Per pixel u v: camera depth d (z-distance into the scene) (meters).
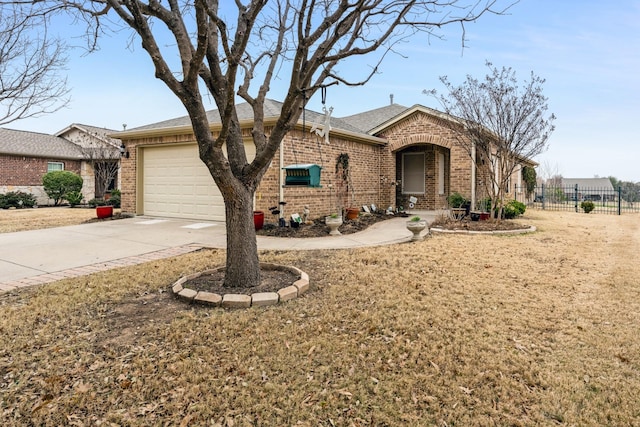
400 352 3.33
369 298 4.60
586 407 2.60
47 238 8.86
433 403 2.66
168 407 2.61
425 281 5.26
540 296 4.71
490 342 3.50
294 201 10.31
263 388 2.81
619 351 3.33
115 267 6.20
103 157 20.59
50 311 4.23
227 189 4.68
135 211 12.85
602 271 5.85
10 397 2.70
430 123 13.91
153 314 4.13
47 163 21.06
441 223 10.46
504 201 12.41
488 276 5.54
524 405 2.63
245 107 12.61
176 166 12.22
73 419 2.49
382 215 13.29
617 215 16.17
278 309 4.23
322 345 3.43
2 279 5.52
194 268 6.02
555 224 11.67
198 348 3.36
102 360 3.18
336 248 7.60
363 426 2.44
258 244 8.10
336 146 12.10
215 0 4.76
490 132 10.81
